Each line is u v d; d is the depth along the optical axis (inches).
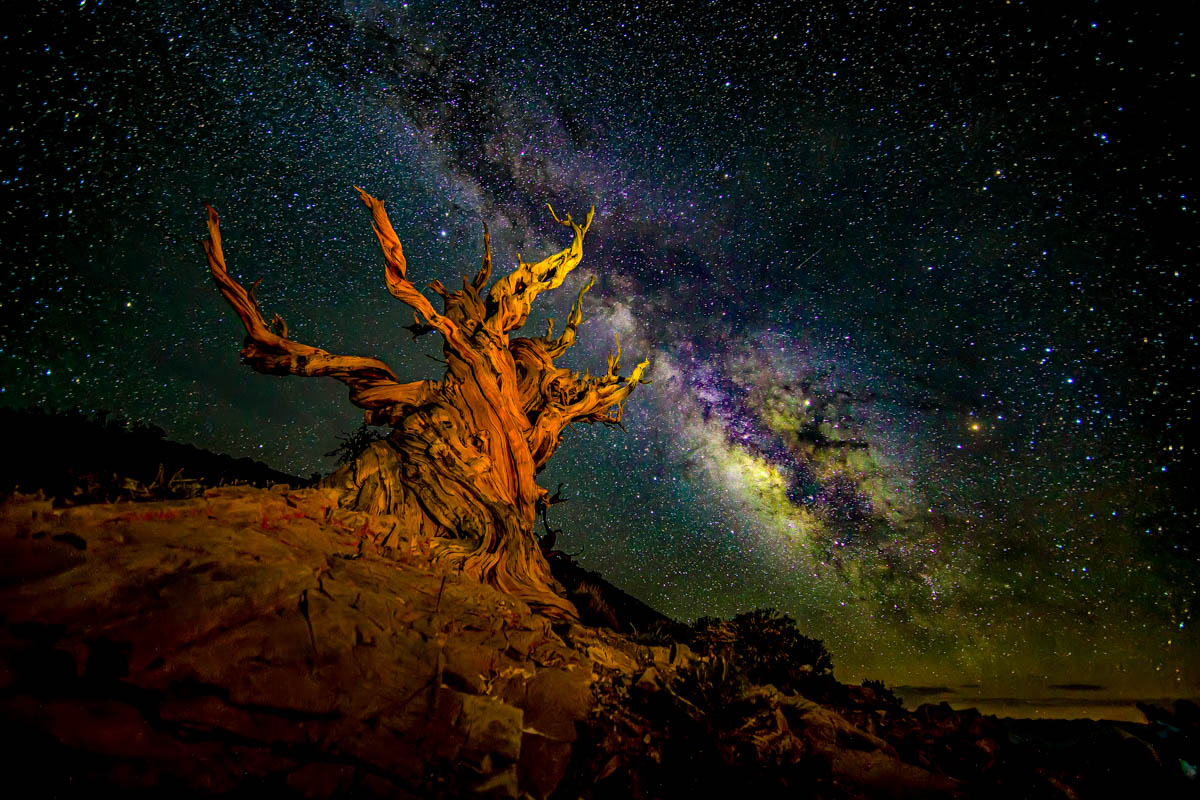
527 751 199.5
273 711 169.9
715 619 433.1
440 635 230.1
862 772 233.6
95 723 147.7
